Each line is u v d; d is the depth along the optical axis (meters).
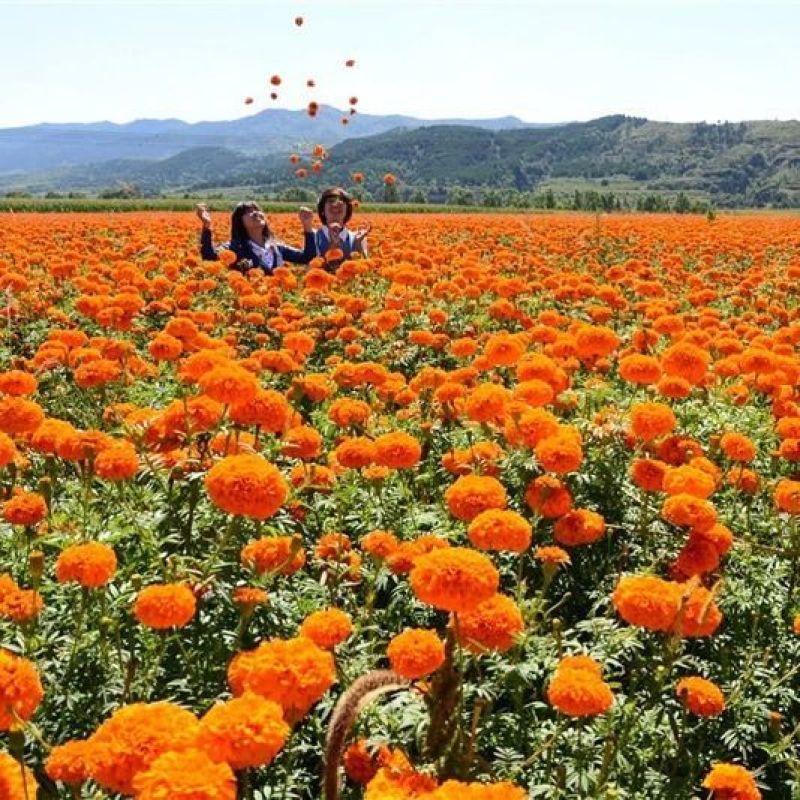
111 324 8.69
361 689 2.22
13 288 11.19
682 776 3.72
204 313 9.38
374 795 2.08
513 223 31.67
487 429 5.77
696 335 7.91
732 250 22.11
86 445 4.54
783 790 3.90
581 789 3.21
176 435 4.77
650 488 4.65
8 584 3.45
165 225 27.34
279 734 2.09
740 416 6.82
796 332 8.43
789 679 4.33
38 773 3.10
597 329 6.81
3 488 5.05
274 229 25.55
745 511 5.60
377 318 9.14
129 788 2.05
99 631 3.56
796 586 4.93
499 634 3.01
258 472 3.46
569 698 2.89
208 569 3.79
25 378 5.46
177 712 2.20
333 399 7.59
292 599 4.02
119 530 4.26
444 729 2.73
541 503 4.42
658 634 4.30
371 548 4.17
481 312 11.52
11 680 2.40
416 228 27.75
